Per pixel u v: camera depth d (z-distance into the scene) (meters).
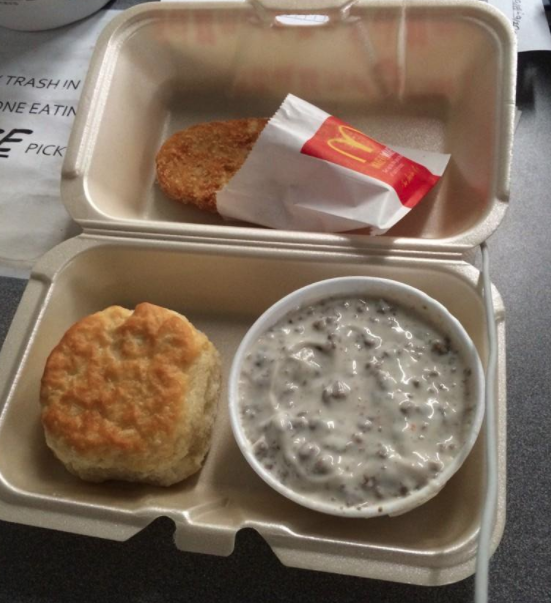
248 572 0.27
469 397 0.26
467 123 0.36
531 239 0.34
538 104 0.38
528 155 0.36
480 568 0.22
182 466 0.29
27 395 0.30
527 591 0.25
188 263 0.32
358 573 0.23
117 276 0.34
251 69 0.40
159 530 0.28
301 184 0.34
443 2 0.35
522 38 0.38
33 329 0.30
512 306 0.32
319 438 0.26
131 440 0.27
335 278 0.29
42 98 0.42
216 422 0.31
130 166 0.38
